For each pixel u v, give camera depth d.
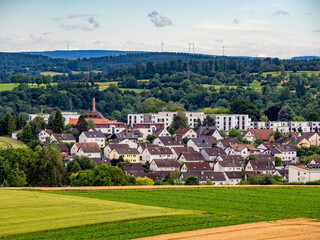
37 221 143.12
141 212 157.75
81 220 145.38
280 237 130.62
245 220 150.75
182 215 156.25
